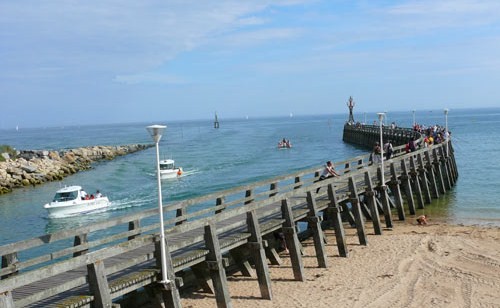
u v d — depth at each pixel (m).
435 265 15.27
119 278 9.61
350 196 17.92
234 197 33.12
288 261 16.47
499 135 84.00
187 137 133.12
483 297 12.72
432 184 28.66
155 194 40.09
